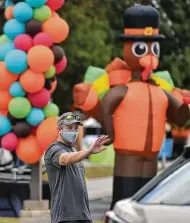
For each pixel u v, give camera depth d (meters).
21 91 29.09
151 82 31.06
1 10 45.25
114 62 31.42
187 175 15.91
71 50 44.75
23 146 29.42
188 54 48.06
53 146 18.88
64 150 18.73
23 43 28.98
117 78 31.03
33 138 29.55
